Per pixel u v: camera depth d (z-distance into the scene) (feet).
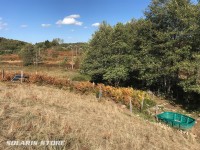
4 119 30.94
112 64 90.02
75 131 30.99
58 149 26.09
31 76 82.07
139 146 31.58
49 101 46.26
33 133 28.37
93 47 93.66
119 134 34.24
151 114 59.52
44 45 316.81
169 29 76.02
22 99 43.93
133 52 88.84
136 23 92.27
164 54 77.61
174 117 57.00
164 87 86.63
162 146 34.53
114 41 89.71
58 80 80.53
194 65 65.82
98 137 31.35
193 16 69.92
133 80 102.22
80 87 75.10
